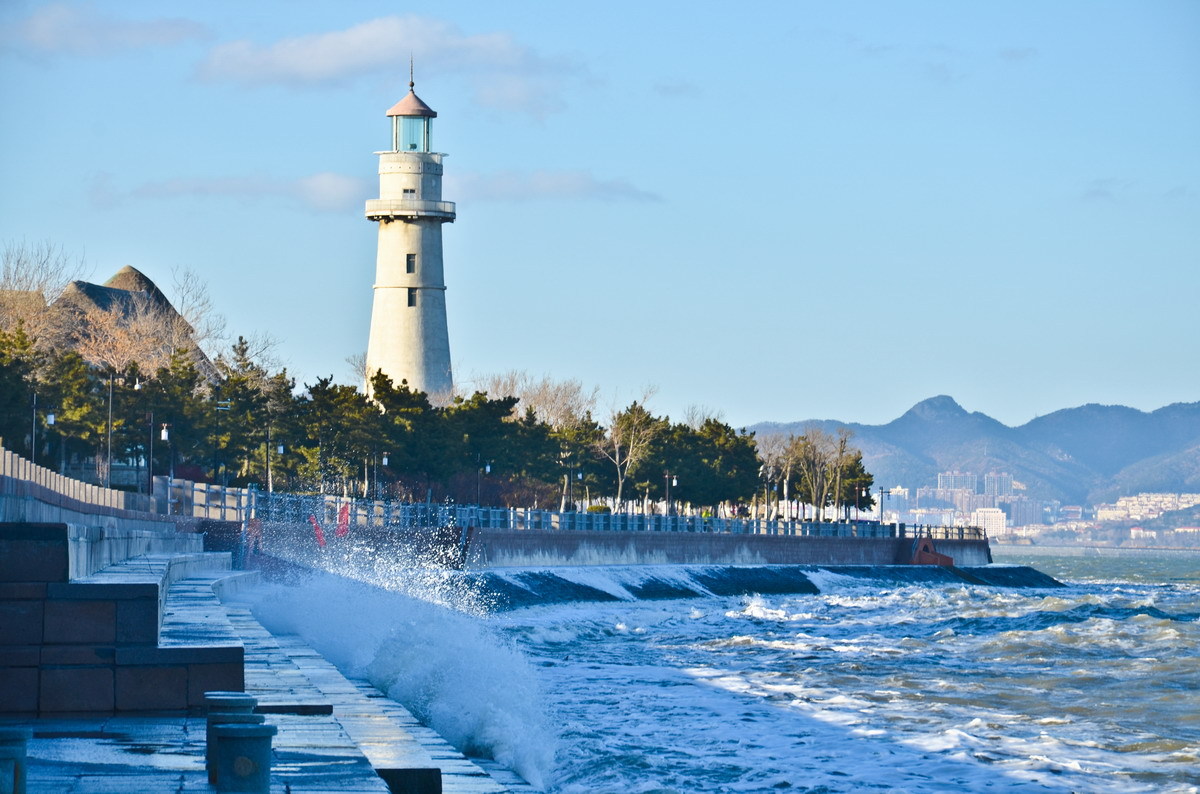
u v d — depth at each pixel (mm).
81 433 106375
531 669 42375
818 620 96312
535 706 40125
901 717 47688
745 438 198875
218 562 74188
